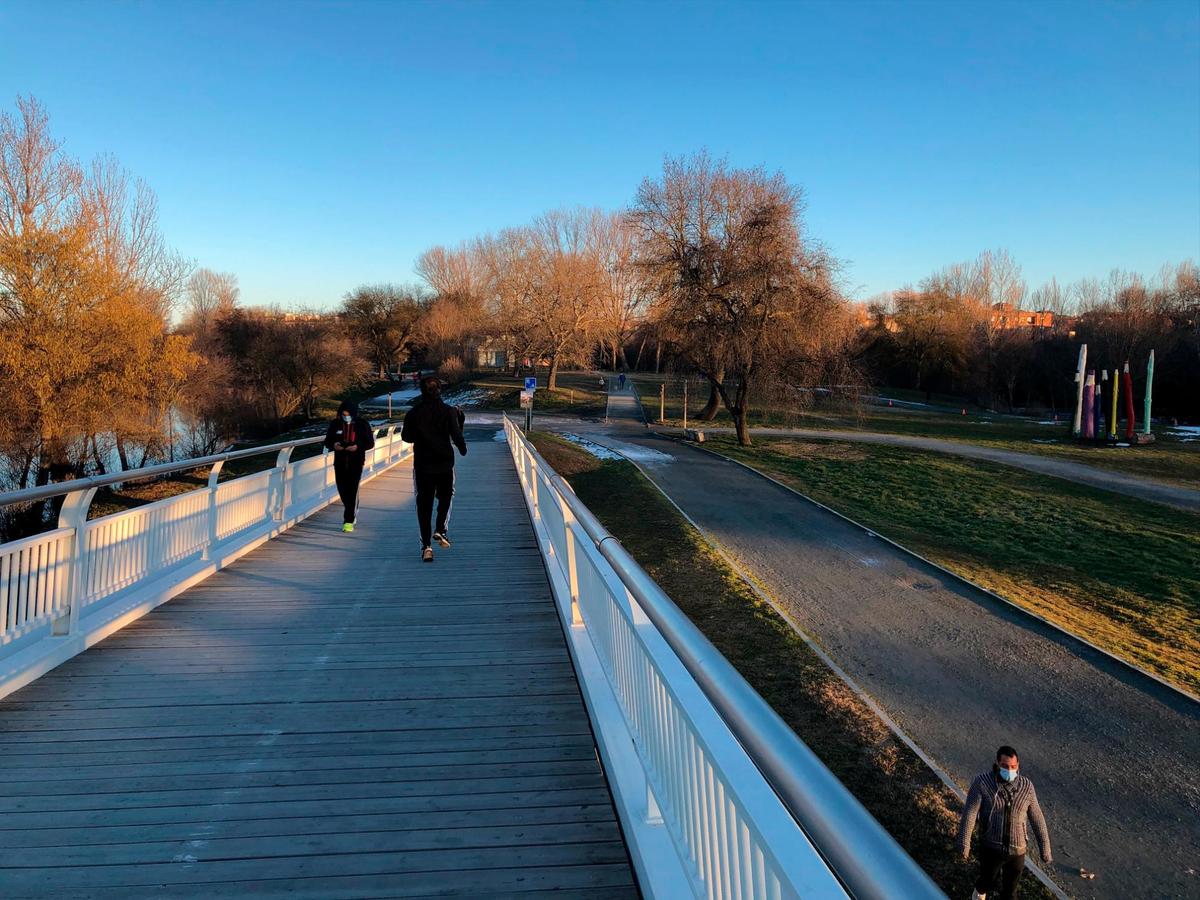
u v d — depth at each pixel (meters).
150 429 29.81
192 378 36.59
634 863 2.81
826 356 38.38
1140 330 65.12
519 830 3.16
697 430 44.97
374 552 8.98
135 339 27.17
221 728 4.12
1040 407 73.88
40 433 25.88
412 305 89.38
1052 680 12.13
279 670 5.04
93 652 5.32
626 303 82.12
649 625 2.92
